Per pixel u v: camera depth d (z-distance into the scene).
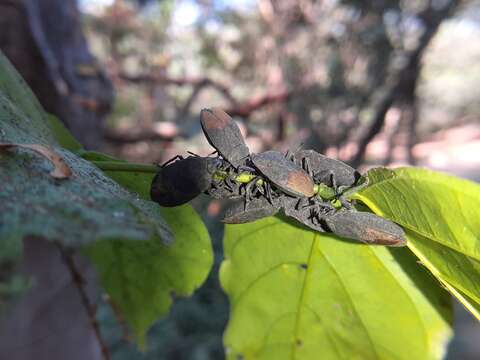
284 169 0.05
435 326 0.06
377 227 0.05
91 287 0.12
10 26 0.12
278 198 0.05
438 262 0.05
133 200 0.05
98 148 0.16
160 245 0.07
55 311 0.13
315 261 0.07
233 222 0.05
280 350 0.07
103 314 0.22
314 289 0.07
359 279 0.07
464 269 0.05
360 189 0.05
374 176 0.05
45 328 0.13
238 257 0.07
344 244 0.06
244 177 0.05
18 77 0.06
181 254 0.07
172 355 0.21
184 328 0.22
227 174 0.05
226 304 0.23
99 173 0.05
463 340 0.25
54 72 0.13
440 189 0.05
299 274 0.07
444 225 0.05
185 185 0.05
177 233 0.07
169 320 0.22
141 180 0.06
